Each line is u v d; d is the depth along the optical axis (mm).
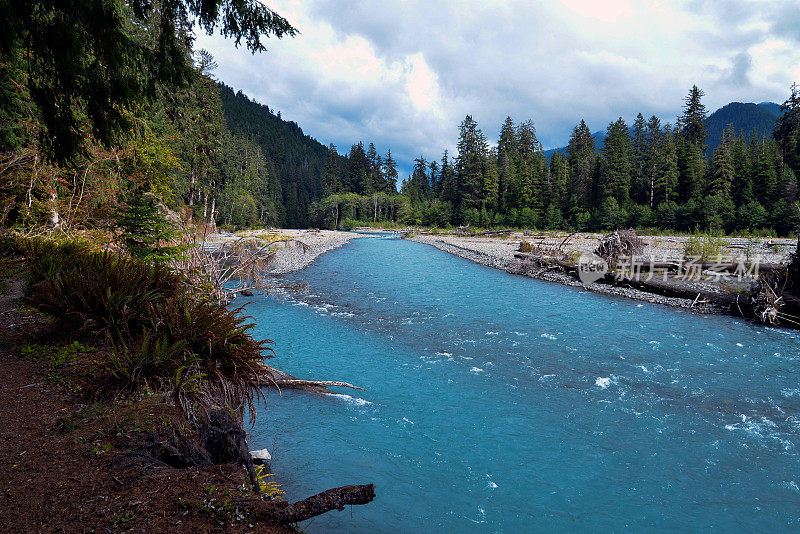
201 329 4797
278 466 5430
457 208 87625
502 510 4828
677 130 80500
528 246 33125
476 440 6367
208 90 42906
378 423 6816
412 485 5219
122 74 4922
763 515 4848
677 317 14234
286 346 10820
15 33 4320
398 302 16750
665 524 4680
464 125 90312
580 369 9406
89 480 2795
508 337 11906
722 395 8039
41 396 4000
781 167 58875
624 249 25031
